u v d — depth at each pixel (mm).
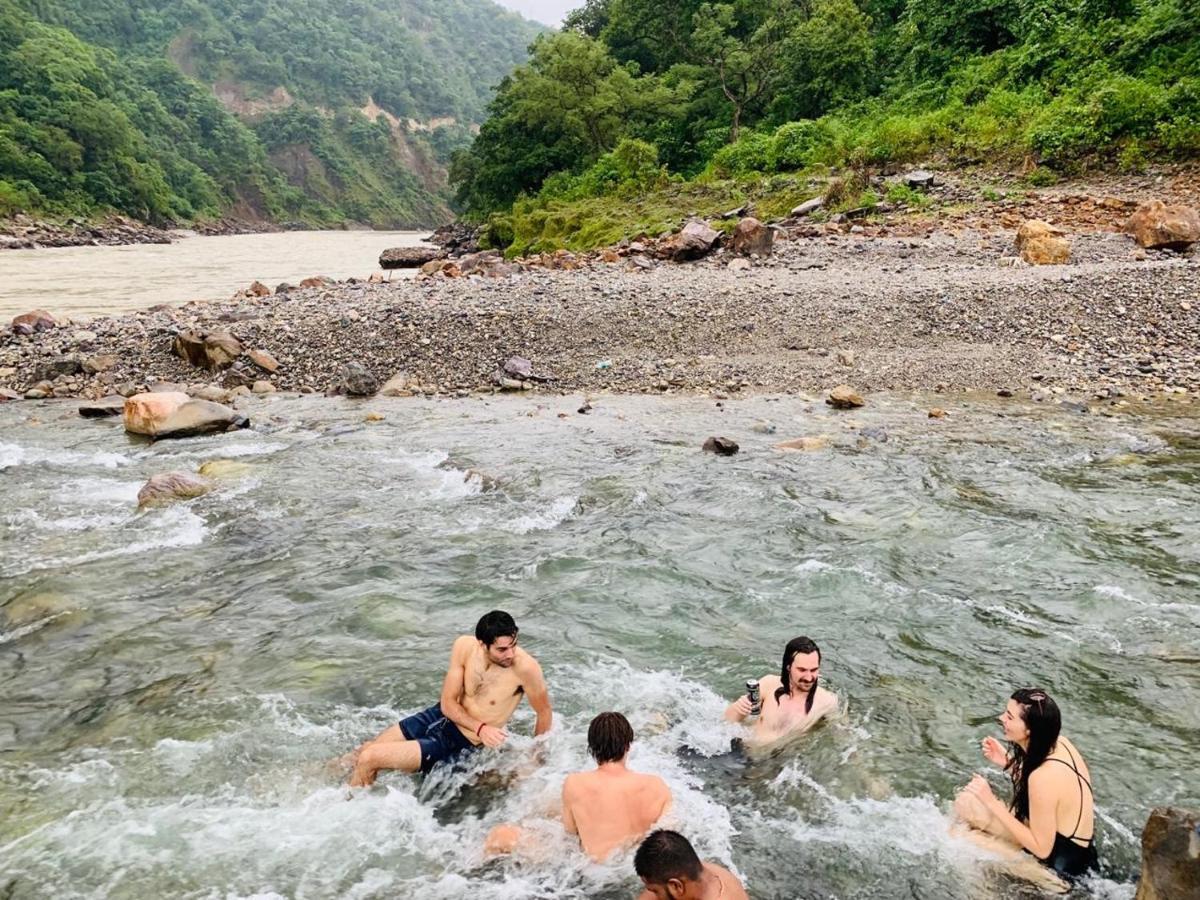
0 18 94500
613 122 51406
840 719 5172
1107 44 27562
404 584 7062
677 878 3385
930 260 18750
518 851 4160
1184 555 7133
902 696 5406
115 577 7258
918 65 36188
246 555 7664
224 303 18953
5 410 12984
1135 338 13469
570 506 8562
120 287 29406
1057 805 3932
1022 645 5957
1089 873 3945
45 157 84875
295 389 13594
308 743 5051
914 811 4395
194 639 6277
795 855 4109
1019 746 4168
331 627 6414
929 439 10188
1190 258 16844
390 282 20625
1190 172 22203
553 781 4727
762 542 7652
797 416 11305
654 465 9594
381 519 8375
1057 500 8289
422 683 5676
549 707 5102
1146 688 5395
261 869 4078
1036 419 10852
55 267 39562
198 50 168000
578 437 10727
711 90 48125
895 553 7359
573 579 7102
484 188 58719
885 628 6242
